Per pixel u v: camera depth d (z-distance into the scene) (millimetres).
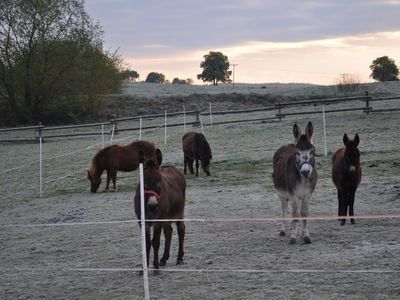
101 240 12289
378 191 15438
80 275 9719
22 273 10141
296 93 51719
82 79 46656
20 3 44594
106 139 33750
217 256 10203
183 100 50844
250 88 68812
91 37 46781
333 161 12758
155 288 8578
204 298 8000
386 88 50688
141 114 47688
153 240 9125
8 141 37469
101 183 21484
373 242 10383
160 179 8828
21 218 16016
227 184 18719
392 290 7785
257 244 10945
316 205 14516
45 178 23391
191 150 20672
